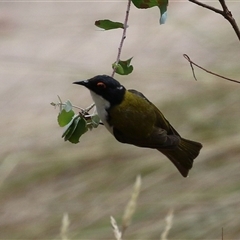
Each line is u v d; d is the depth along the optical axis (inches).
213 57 547.5
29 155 527.5
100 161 497.4
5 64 649.0
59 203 483.8
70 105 264.4
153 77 543.2
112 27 270.7
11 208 494.9
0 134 557.6
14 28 740.0
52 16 743.7
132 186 471.5
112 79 297.4
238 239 418.6
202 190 450.6
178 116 497.0
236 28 237.8
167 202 450.6
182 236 427.5
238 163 457.7
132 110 300.8
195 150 322.3
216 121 486.6
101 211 466.0
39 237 470.3
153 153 489.1
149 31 622.5
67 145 526.0
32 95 600.7
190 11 621.0
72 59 636.7
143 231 437.4
